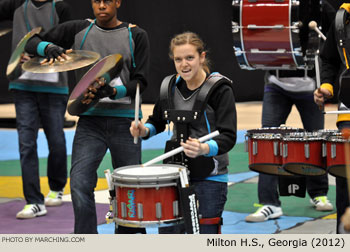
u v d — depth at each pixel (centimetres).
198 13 3912
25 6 1516
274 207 1453
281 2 1334
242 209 1538
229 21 3928
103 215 1480
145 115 3378
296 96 1467
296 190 1128
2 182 1909
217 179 984
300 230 1341
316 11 1407
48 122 1576
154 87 3978
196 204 888
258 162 1122
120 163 1180
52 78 1541
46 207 1619
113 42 1163
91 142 1144
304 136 1031
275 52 1372
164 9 3916
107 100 1148
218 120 956
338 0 3462
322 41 1413
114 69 1115
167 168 946
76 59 1109
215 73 985
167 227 1006
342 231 1019
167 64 3947
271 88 1488
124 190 904
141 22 3944
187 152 892
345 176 1020
